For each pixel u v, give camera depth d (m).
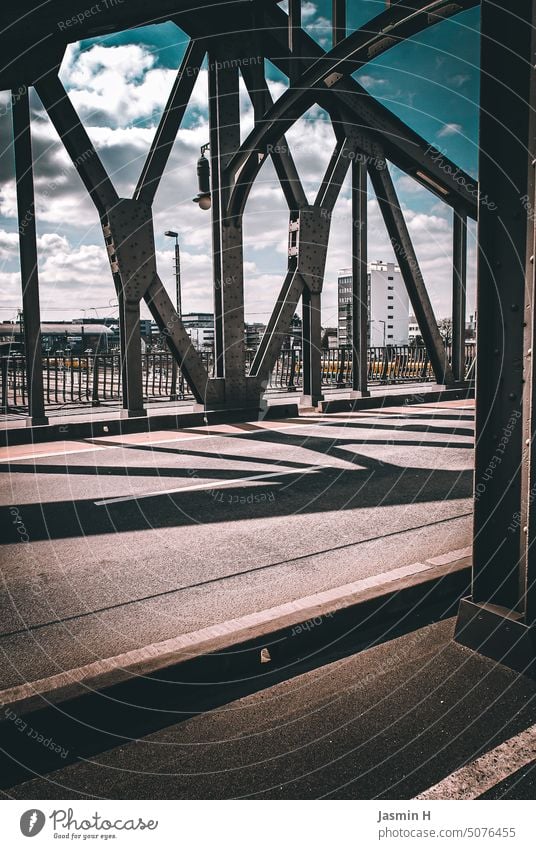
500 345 2.78
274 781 1.96
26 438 9.30
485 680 2.59
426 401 14.95
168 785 1.97
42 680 2.40
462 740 2.16
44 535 4.75
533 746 2.13
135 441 9.46
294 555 4.20
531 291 2.58
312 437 9.71
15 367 13.67
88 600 3.47
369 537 4.61
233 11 10.58
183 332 10.75
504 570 2.83
